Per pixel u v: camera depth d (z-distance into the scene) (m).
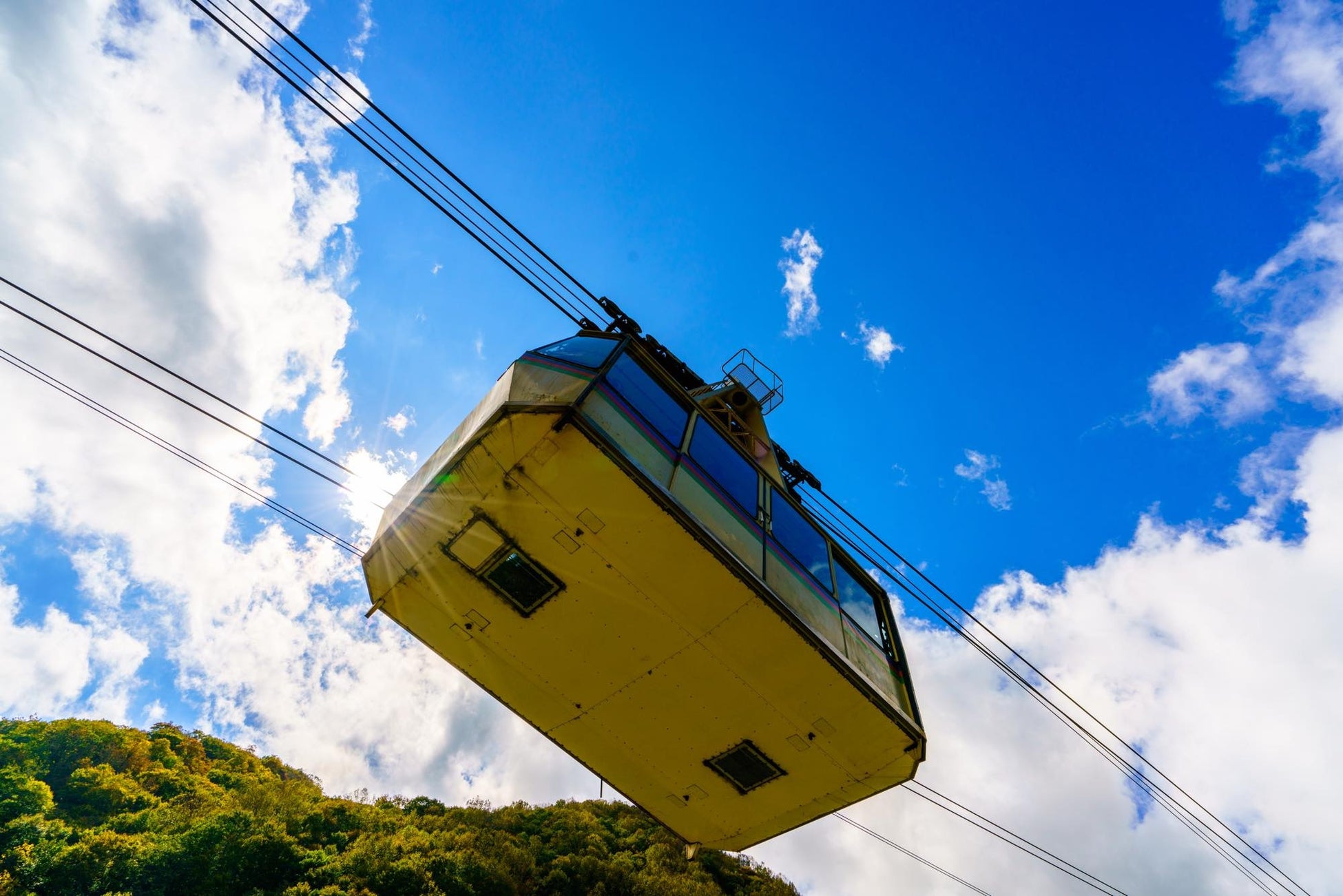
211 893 47.53
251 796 66.81
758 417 14.52
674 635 9.43
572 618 9.52
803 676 9.60
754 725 10.23
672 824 12.23
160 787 68.25
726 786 11.22
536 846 64.56
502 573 9.27
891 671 11.31
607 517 8.60
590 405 8.48
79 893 44.94
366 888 49.34
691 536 8.63
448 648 10.38
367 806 72.19
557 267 10.66
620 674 9.98
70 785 60.47
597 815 80.62
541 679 10.31
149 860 48.66
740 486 10.39
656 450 9.11
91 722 77.38
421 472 10.15
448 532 9.09
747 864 75.00
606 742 10.93
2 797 53.19
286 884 49.81
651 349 13.93
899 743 10.17
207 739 93.88
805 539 11.19
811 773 10.69
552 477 8.41
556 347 10.27
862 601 11.87
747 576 8.95
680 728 10.49
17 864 44.44
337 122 8.78
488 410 9.00
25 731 71.31
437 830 65.31
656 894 61.12
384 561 9.63
